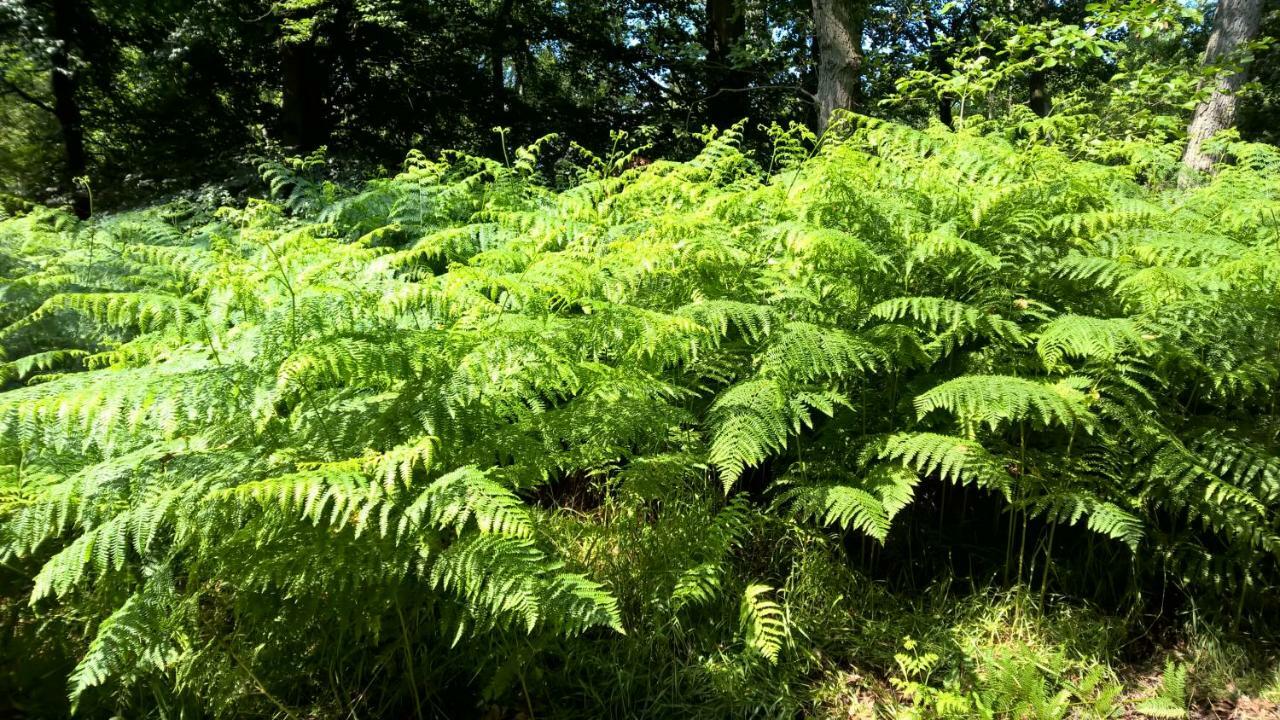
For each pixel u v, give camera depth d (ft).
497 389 7.16
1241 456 8.48
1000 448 8.96
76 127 34.65
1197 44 42.09
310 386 6.86
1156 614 9.18
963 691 7.86
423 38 39.78
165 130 35.88
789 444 9.41
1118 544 9.28
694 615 8.31
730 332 9.93
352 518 6.35
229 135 36.47
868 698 7.82
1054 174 10.73
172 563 6.72
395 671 7.47
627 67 45.42
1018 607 8.75
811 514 8.88
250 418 6.75
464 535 6.25
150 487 6.24
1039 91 38.06
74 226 14.38
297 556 6.25
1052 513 8.11
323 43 36.14
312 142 36.29
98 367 10.08
